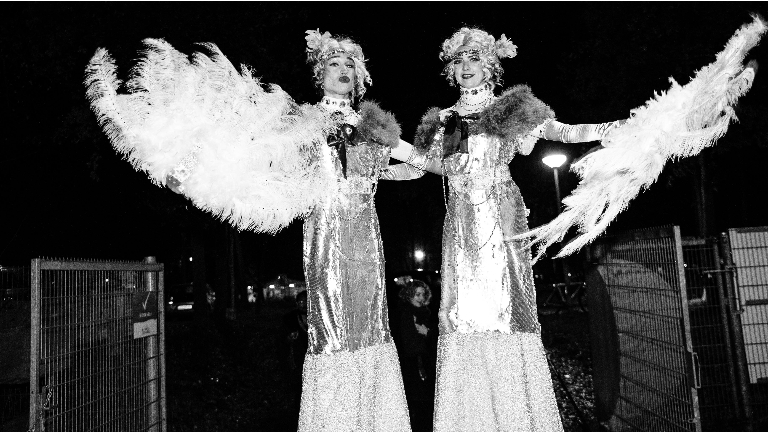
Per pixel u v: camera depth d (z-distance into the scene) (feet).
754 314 17.20
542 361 10.69
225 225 37.01
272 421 23.24
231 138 9.68
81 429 12.35
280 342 23.30
